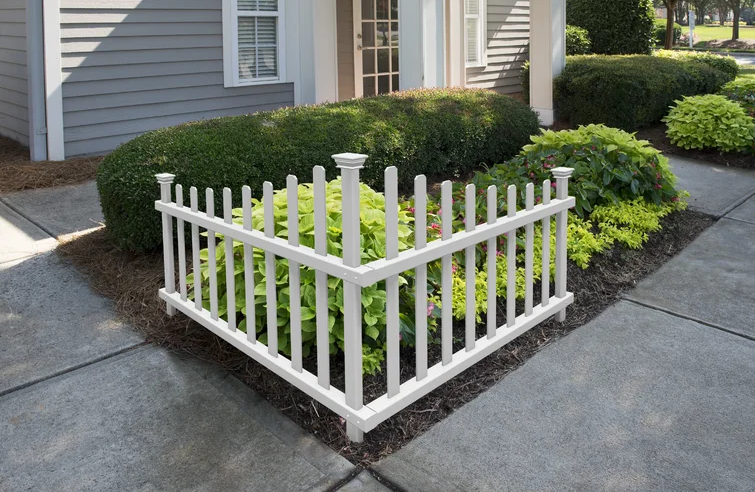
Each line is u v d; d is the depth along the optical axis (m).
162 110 7.16
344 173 2.19
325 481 2.23
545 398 2.74
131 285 3.71
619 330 3.36
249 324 2.74
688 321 3.45
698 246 4.56
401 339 3.01
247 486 2.20
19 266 3.97
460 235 2.60
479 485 2.21
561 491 2.18
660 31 27.22
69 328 3.30
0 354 3.05
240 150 4.25
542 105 8.74
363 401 2.60
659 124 8.38
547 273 3.23
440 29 8.28
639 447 2.41
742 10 47.62
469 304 2.71
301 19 8.20
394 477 2.25
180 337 3.21
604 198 4.70
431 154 5.55
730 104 6.99
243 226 2.71
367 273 2.17
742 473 2.26
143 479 2.23
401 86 8.35
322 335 2.39
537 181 4.67
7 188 5.47
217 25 7.45
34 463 2.31
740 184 6.06
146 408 2.65
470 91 6.77
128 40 6.73
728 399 2.73
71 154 6.52
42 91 6.27
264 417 2.60
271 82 8.09
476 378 2.89
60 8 6.20
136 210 3.82
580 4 11.74
